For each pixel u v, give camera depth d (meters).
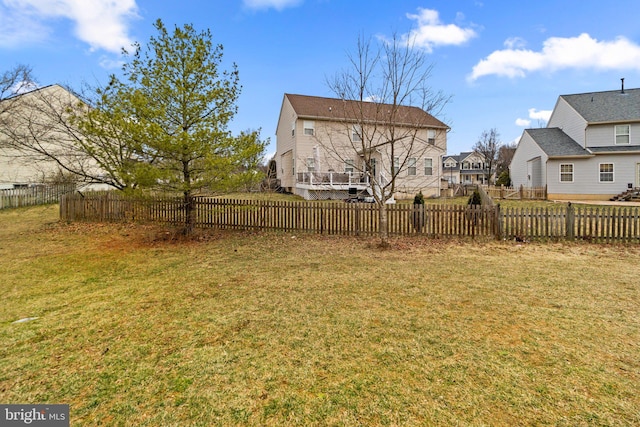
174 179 7.41
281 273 5.54
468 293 4.48
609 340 3.12
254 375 2.60
